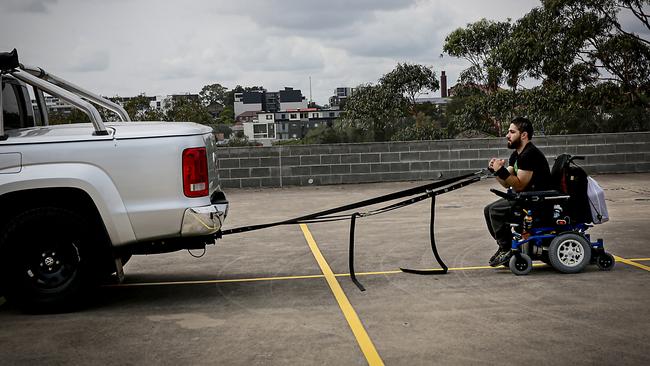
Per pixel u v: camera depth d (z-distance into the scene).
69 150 5.59
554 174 6.79
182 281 7.08
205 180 5.78
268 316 5.59
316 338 4.95
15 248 5.59
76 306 5.80
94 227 5.84
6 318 5.69
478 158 16.86
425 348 4.66
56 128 6.28
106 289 6.78
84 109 5.59
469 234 9.36
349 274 7.15
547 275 6.77
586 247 6.75
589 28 22.83
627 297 5.86
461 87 28.98
